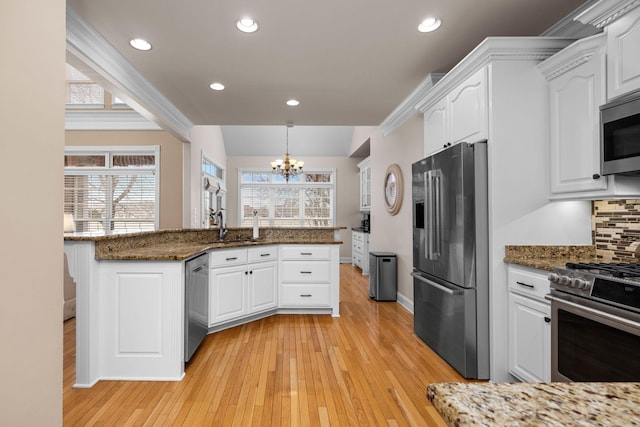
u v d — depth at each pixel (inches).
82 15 89.4
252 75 127.5
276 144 339.0
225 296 132.6
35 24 44.2
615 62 68.1
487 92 91.9
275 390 87.9
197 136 221.6
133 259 93.2
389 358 108.4
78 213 205.6
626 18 65.5
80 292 90.9
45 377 46.4
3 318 40.0
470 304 93.8
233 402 82.1
